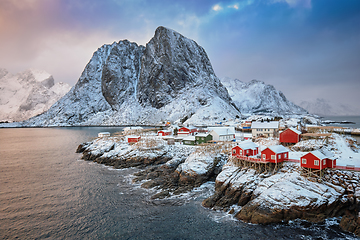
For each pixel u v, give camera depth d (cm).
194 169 4844
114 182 4972
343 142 5241
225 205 3625
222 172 4422
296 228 2902
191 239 2792
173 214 3425
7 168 6316
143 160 6488
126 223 3203
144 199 4003
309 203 3023
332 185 3312
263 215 3055
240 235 2833
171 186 4559
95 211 3578
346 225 2828
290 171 3872
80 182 5000
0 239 2848
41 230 3058
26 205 3819
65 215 3462
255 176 4019
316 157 3494
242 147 4641
